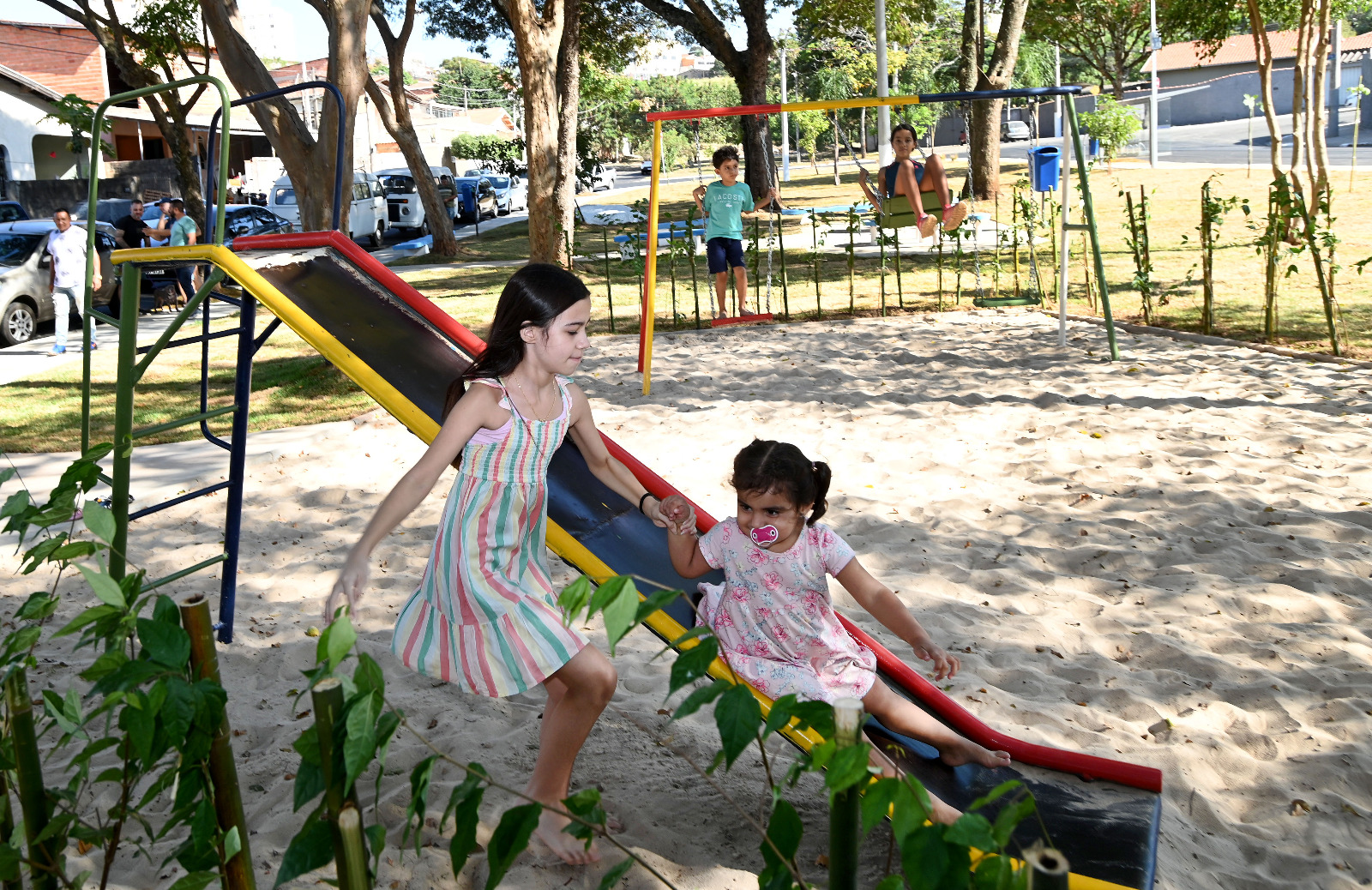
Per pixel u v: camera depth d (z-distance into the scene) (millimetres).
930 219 10375
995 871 1512
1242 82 67562
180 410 10039
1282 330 11023
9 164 32500
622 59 37219
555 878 3188
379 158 60906
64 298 13945
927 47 73438
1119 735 4094
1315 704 4285
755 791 3779
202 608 1934
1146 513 6336
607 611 1548
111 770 2580
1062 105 10328
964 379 9953
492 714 4359
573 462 4070
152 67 23828
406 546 6301
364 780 3822
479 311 15273
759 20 28656
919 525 6348
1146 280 12047
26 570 2305
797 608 3205
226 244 4625
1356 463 6980
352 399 10094
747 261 14008
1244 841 3518
